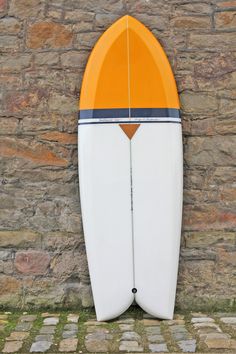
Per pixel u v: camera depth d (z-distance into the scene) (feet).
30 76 13.15
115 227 12.80
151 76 12.89
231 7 13.11
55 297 13.26
